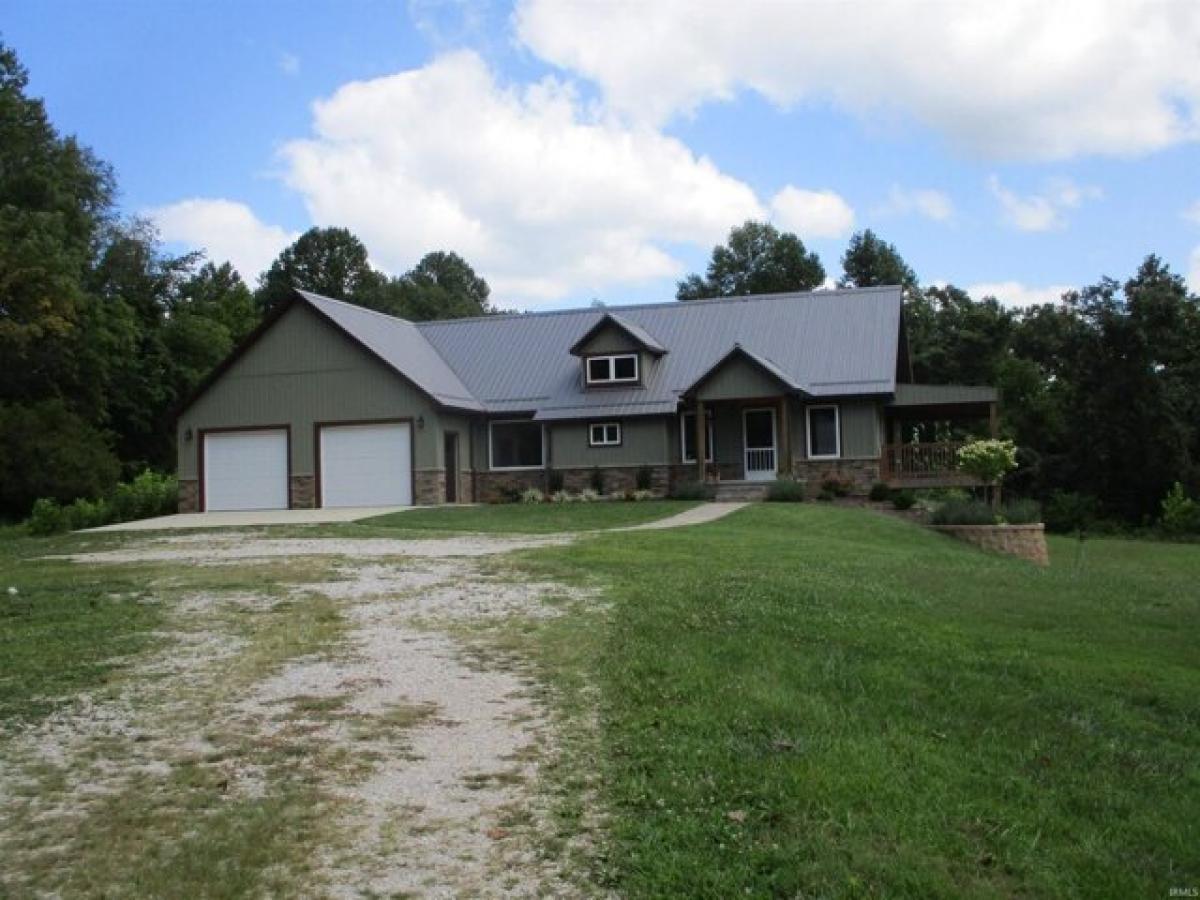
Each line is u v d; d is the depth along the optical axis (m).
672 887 4.98
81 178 51.56
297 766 6.71
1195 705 7.90
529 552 16.92
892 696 7.87
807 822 5.60
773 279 69.75
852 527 23.69
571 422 33.25
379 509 29.77
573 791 6.19
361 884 5.14
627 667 8.58
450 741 7.13
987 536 26.58
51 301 41.03
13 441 35.66
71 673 9.02
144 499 32.88
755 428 32.19
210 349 52.41
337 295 79.75
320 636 10.37
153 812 6.03
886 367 31.70
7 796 6.30
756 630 9.81
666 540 18.72
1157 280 46.84
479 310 92.56
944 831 5.55
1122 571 20.08
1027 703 7.80
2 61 49.53
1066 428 48.06
